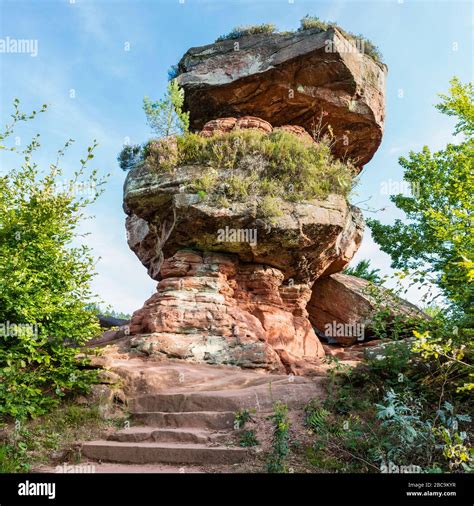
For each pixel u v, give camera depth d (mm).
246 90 17062
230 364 12023
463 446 6059
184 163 14602
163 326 12336
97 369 9242
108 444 7047
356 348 17891
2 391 7648
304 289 16188
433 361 7863
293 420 7543
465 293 8133
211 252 14555
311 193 14297
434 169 18766
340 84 16812
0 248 8477
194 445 6891
